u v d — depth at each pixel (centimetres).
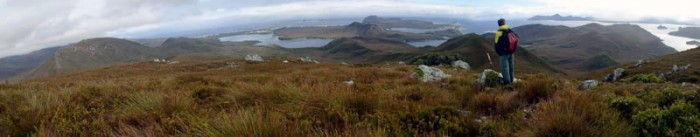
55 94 682
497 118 529
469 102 661
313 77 1488
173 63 5959
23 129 449
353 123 433
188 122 443
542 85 646
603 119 400
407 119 475
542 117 413
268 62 5553
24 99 645
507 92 762
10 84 1062
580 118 388
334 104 501
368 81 1298
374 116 466
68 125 448
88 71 4881
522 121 445
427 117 485
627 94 689
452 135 448
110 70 4681
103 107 603
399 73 1576
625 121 407
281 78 1412
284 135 353
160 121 481
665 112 400
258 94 642
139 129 462
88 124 461
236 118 372
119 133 437
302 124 413
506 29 886
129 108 557
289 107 530
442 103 652
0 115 520
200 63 5575
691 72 5034
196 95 722
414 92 773
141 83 1016
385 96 658
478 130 461
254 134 342
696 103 459
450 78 1199
